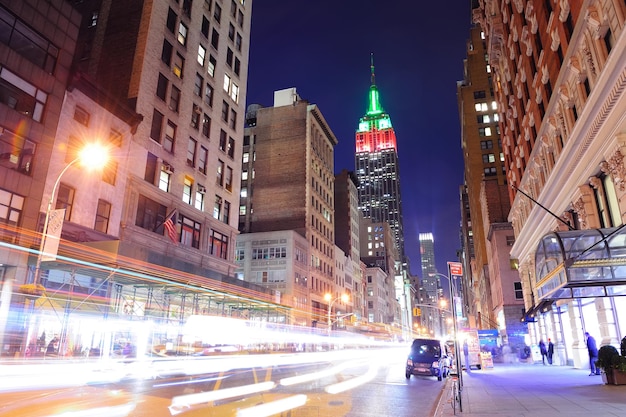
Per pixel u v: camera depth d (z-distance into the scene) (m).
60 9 27.80
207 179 43.38
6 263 22.73
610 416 9.69
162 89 38.62
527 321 38.69
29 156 25.02
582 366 25.44
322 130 87.38
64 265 24.42
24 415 10.14
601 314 20.55
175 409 11.02
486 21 45.88
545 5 25.20
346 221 103.25
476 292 103.12
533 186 32.62
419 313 78.31
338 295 85.38
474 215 93.69
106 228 30.50
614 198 19.02
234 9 53.19
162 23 39.28
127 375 20.97
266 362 34.97
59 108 27.02
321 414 11.05
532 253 35.56
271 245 65.88
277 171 77.88
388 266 145.00
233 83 50.94
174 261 29.80
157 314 32.72
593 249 16.23
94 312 27.19
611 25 16.80
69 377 18.92
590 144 19.14
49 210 21.05
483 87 89.12
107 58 37.78
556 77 24.00
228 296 37.34
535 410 10.92
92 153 29.05
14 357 21.34
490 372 26.58
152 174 36.12
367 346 97.44
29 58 25.83
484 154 85.75
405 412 11.77
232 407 11.55
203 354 34.53
